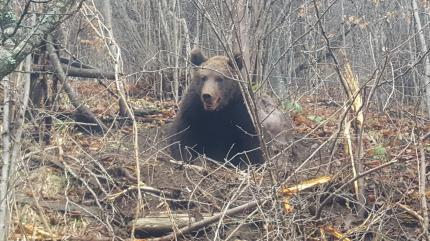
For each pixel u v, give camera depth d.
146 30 13.04
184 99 8.07
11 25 4.03
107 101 9.29
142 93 11.27
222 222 5.52
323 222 5.91
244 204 5.71
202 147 8.30
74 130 7.69
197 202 5.75
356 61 12.72
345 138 6.48
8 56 3.91
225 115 7.98
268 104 8.31
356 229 5.63
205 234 5.56
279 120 8.12
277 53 13.50
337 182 6.16
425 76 8.81
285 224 5.40
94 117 7.89
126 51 13.47
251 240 5.67
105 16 8.96
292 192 5.80
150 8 13.47
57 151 6.55
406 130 8.69
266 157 5.78
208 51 12.27
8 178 4.57
